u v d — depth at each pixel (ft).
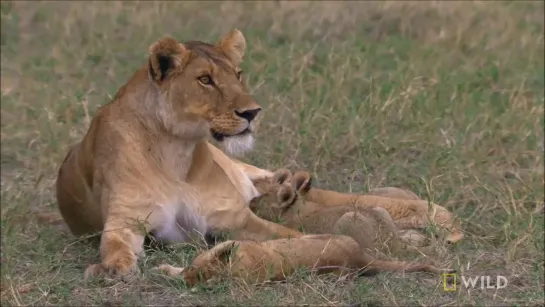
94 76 52.19
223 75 32.30
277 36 56.13
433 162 40.42
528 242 33.96
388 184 40.19
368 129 44.06
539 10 59.21
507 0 59.36
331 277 30.50
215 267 29.43
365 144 42.63
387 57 53.26
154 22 57.98
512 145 43.29
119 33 57.00
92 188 33.86
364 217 33.12
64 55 54.39
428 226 34.14
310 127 43.57
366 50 53.06
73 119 46.11
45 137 45.19
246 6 59.47
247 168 38.86
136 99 33.17
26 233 35.88
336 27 57.11
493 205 37.76
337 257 30.58
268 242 30.32
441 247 33.09
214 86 32.12
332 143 42.86
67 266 32.37
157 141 33.01
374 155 42.27
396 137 43.55
